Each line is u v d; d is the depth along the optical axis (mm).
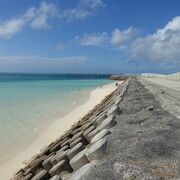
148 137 6383
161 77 75438
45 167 7379
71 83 96625
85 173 4621
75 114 25047
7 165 11781
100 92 51812
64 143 8930
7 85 72250
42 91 52531
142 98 14734
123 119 8688
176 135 6590
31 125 19922
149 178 4293
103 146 5523
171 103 11602
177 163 4871
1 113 24656
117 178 4434
